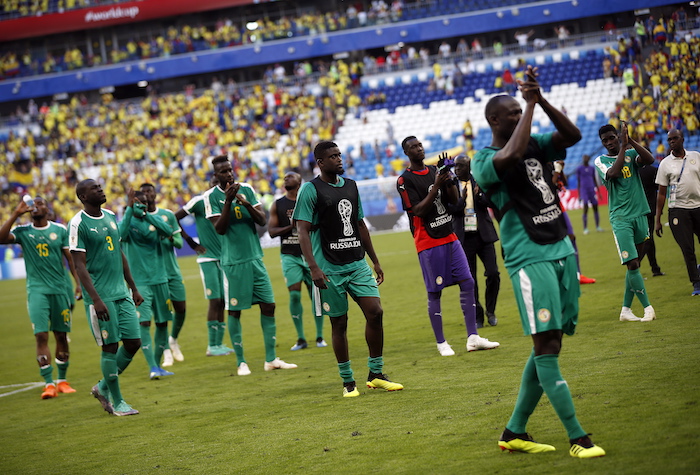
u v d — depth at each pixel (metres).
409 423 12.55
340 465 10.73
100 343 16.50
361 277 15.64
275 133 87.94
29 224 21.22
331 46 92.75
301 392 16.67
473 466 9.87
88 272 16.39
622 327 18.41
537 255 9.93
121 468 12.09
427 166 18.58
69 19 101.19
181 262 67.31
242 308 20.16
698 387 11.95
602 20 87.62
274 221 23.42
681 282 24.03
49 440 14.98
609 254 34.25
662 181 21.67
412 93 86.50
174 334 24.78
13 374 25.89
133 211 21.77
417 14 91.56
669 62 70.00
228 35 98.56
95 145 94.06
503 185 10.13
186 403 17.14
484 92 83.00
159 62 98.25
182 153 89.56
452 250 18.38
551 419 11.62
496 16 86.50
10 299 54.94
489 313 22.22
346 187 15.84
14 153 94.12
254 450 12.20
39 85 100.81
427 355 18.97
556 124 9.78
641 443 9.71
